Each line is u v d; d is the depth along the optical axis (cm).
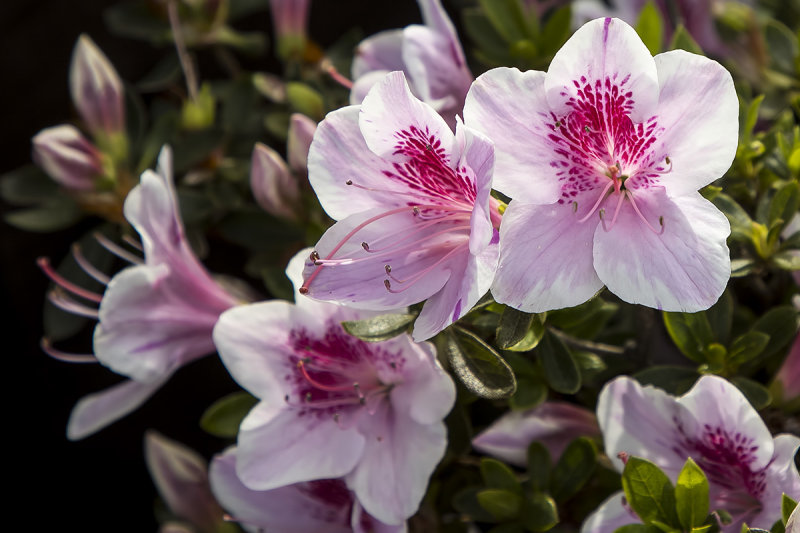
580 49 45
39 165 62
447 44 52
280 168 58
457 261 47
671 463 50
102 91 62
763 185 54
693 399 48
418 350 49
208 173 65
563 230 46
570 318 51
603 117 46
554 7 66
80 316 63
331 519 54
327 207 48
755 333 52
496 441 54
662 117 45
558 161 46
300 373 51
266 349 51
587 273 46
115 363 53
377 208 48
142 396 56
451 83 52
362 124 46
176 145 64
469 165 45
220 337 51
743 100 54
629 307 53
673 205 46
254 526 54
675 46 52
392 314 48
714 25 65
